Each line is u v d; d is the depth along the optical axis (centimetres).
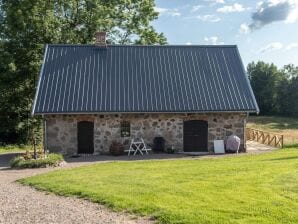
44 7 3781
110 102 2695
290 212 1041
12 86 3756
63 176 1702
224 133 2766
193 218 1009
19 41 3725
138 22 4369
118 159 2480
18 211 1141
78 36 4000
